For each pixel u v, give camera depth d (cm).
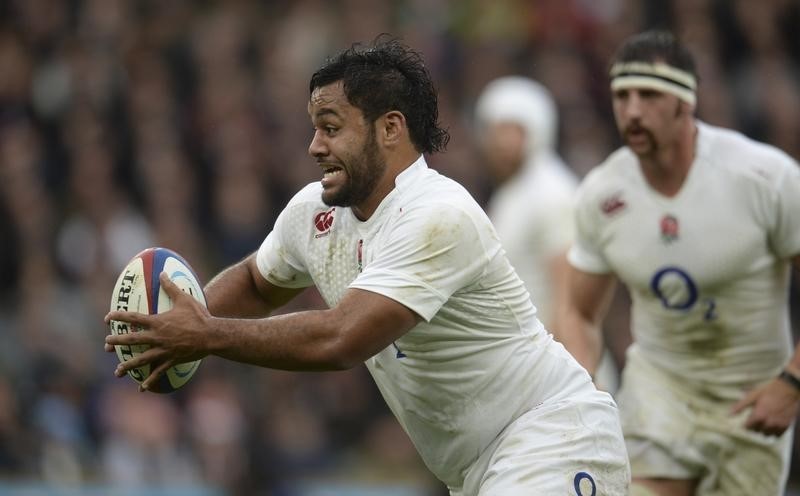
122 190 4422
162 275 1680
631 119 2164
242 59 4859
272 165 4522
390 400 1844
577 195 2302
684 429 2270
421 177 1734
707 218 2178
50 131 4562
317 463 3959
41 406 3784
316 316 1642
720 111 4788
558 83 4753
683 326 2247
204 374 3962
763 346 2239
